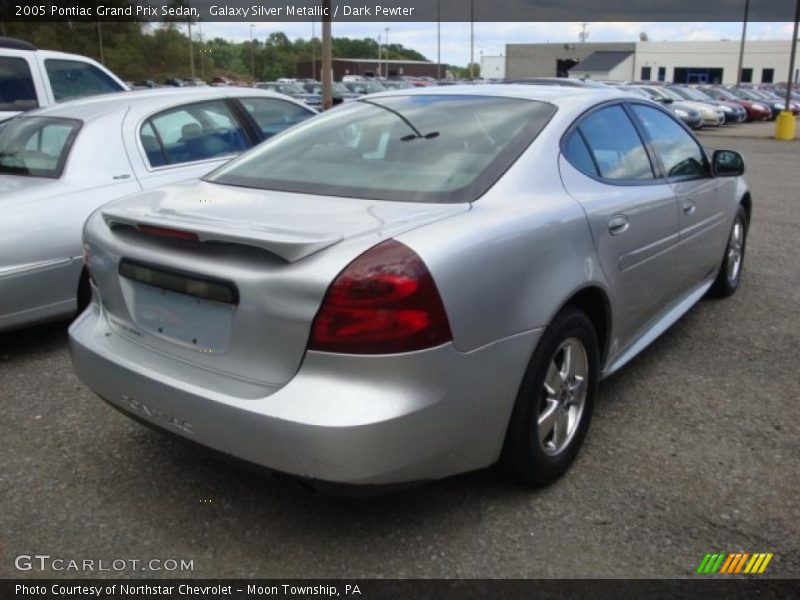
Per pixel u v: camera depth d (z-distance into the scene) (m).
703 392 3.77
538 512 2.71
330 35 13.52
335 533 2.61
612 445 3.21
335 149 3.18
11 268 4.07
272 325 2.24
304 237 2.22
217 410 2.29
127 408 2.63
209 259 2.38
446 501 2.79
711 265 4.73
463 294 2.28
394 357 2.15
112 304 2.79
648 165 3.71
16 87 7.57
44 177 4.56
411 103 3.46
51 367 4.17
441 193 2.67
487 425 2.46
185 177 5.04
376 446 2.14
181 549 2.54
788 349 4.38
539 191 2.81
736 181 5.09
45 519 2.70
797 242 7.36
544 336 2.63
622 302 3.24
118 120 4.92
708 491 2.85
